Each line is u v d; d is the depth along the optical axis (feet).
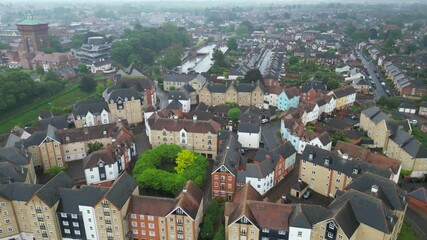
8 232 328.49
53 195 314.55
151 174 390.21
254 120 528.22
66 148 469.98
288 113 561.02
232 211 312.71
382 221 281.74
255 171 378.12
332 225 279.08
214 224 335.47
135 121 599.57
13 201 320.91
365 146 510.58
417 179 423.64
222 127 548.31
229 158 389.19
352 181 335.88
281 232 293.43
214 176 376.68
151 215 313.32
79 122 546.67
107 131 492.95
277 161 405.80
